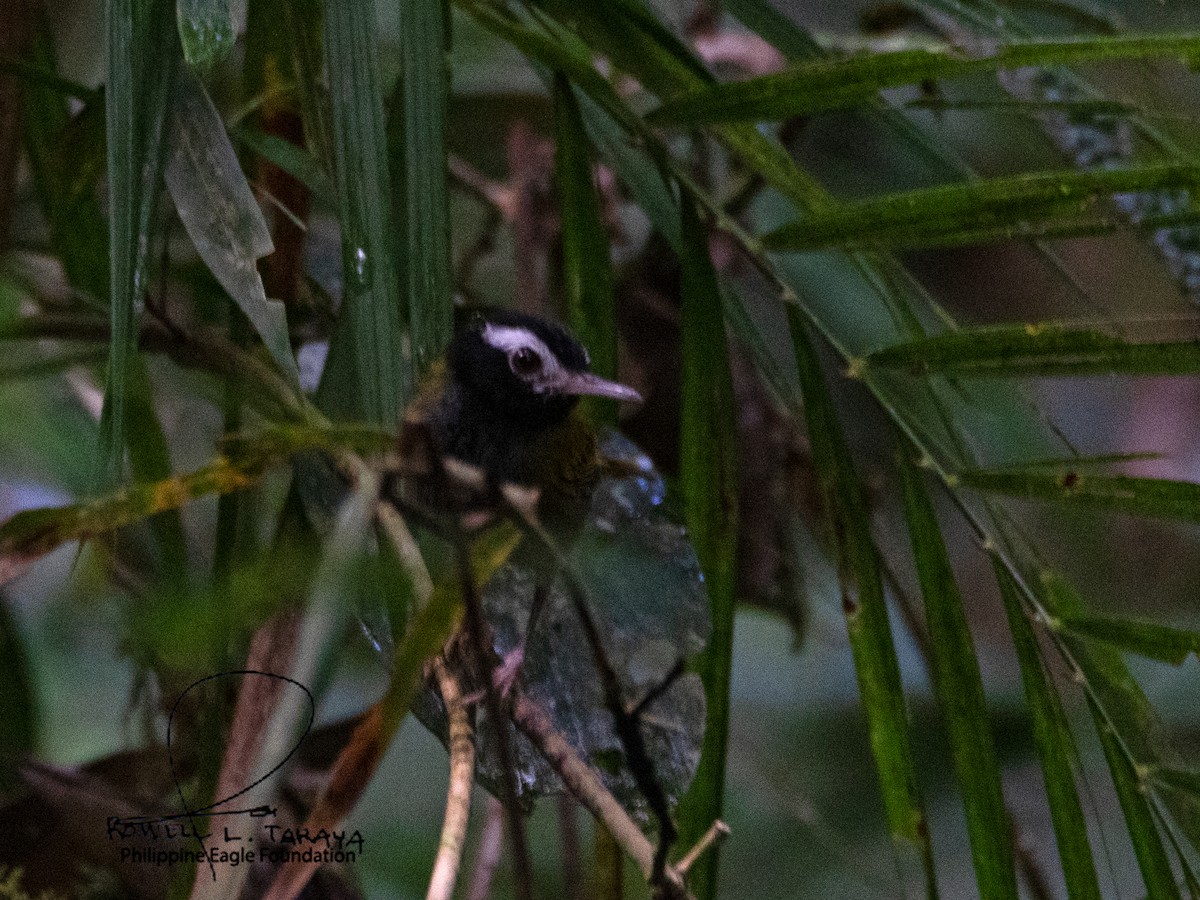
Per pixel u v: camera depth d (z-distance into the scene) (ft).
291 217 11.05
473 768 10.84
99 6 11.42
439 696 10.93
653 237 11.46
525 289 11.49
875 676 11.03
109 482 10.83
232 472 10.78
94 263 11.21
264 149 11.01
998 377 11.02
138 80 10.89
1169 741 11.03
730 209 11.46
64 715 11.52
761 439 11.43
